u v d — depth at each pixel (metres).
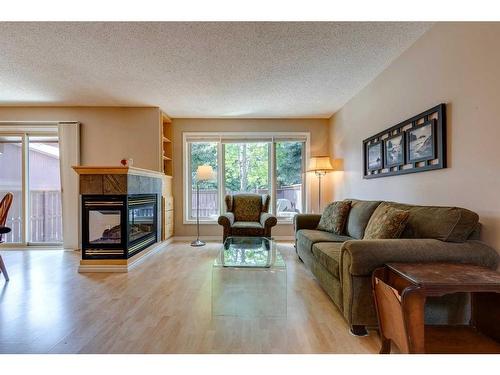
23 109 4.58
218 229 5.37
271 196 5.41
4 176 4.73
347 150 4.42
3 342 1.76
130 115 4.64
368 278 1.80
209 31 2.41
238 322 2.02
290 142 5.45
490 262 1.73
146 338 1.80
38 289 2.69
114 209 3.30
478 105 1.89
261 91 3.92
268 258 2.71
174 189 5.33
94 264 3.27
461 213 1.82
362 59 2.95
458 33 2.05
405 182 2.76
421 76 2.50
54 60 2.96
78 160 4.57
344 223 3.27
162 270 3.32
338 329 1.92
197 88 3.80
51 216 4.83
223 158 5.43
